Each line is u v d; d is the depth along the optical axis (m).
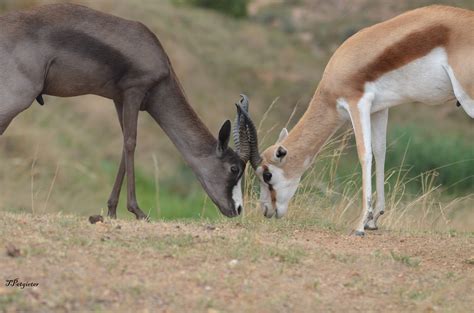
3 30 16.09
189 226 16.56
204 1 66.19
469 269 14.95
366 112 17.33
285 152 18.31
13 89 16.06
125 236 14.61
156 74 17.16
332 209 20.56
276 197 18.70
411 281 13.81
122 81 17.03
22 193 34.97
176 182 41.06
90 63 16.62
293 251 14.61
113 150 42.69
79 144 41.94
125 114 17.12
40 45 16.23
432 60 16.59
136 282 12.16
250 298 12.12
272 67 56.88
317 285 12.98
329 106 18.06
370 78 17.28
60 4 16.73
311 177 22.33
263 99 52.47
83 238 13.98
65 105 45.19
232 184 18.09
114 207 17.75
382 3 67.75
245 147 18.06
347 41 17.77
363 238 17.12
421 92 17.05
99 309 11.23
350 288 13.07
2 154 38.91
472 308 12.67
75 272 12.34
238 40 59.97
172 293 12.00
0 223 14.73
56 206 34.81
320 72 57.75
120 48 16.78
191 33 58.31
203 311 11.47
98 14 16.84
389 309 12.33
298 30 65.00
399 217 20.86
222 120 49.06
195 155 18.00
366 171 17.25
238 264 13.48
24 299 11.21
